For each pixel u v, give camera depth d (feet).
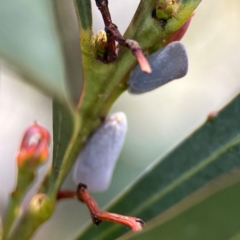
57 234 0.49
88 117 0.25
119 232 0.28
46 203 0.25
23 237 0.26
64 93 0.17
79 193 0.25
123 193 0.29
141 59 0.21
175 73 0.24
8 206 0.26
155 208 0.29
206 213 0.23
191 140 0.29
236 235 0.23
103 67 0.23
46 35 0.17
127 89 0.25
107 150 0.25
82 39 0.23
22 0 0.18
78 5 0.22
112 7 0.48
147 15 0.23
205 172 0.29
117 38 0.22
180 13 0.23
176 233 0.23
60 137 0.23
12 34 0.16
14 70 0.15
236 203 0.23
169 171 0.29
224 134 0.29
